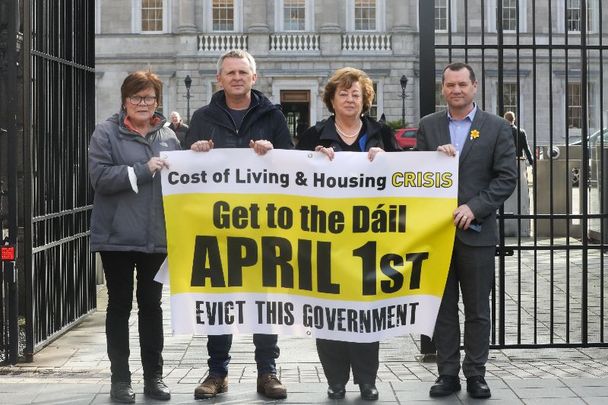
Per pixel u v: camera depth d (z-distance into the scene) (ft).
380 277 18.48
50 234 24.88
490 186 18.58
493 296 23.29
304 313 18.66
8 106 21.85
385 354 24.09
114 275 18.53
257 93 19.54
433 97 22.24
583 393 18.89
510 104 106.01
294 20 147.84
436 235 18.53
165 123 19.21
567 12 22.65
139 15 145.48
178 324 18.58
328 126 18.94
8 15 21.88
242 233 18.57
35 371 21.76
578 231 50.65
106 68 145.18
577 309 30.35
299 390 19.52
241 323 18.71
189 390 19.67
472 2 127.44
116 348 18.58
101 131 18.51
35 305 23.88
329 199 18.44
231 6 146.92
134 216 18.22
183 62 144.77
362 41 146.82
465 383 20.13
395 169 18.47
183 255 18.54
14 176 22.00
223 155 18.49
